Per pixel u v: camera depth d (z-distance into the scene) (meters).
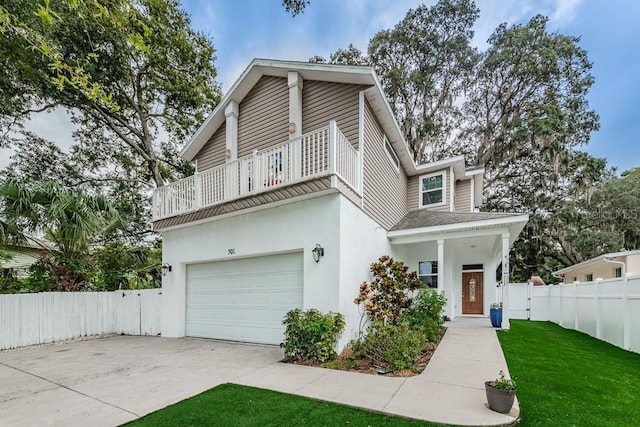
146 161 15.30
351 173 7.02
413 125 19.94
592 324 8.29
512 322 11.42
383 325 6.11
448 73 20.22
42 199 8.27
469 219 8.85
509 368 5.17
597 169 16.91
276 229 7.18
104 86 12.00
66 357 6.60
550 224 18.66
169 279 9.20
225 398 3.95
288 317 6.05
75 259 9.21
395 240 9.59
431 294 7.67
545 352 6.30
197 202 8.41
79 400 4.05
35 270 8.92
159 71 13.35
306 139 6.93
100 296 9.66
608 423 3.26
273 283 7.40
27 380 4.98
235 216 7.96
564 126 16.70
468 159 20.83
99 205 9.44
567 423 3.26
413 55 20.36
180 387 4.45
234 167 7.72
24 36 3.57
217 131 10.34
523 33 18.44
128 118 14.88
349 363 5.35
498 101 20.00
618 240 17.12
